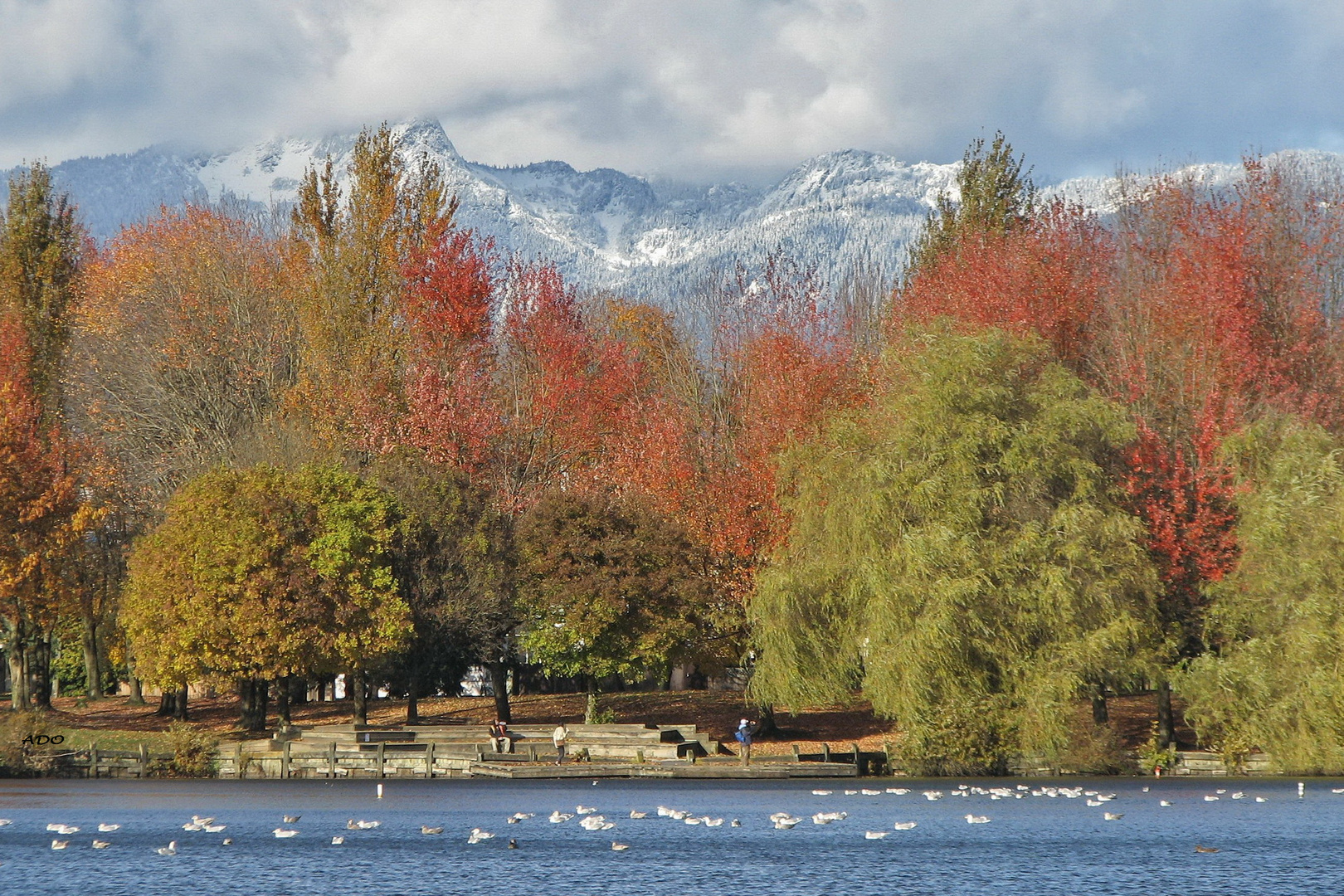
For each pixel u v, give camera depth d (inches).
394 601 6815.9
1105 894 3545.8
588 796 5497.1
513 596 7224.4
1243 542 5944.9
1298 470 5930.1
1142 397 6830.7
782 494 6948.8
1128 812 4931.1
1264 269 7239.2
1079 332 7386.8
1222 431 6422.2
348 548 6796.3
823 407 7475.4
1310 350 7037.4
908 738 6053.2
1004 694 5885.8
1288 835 4461.1
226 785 6156.5
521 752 6638.8
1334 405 6845.5
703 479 7696.9
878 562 5920.3
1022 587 5812.0
